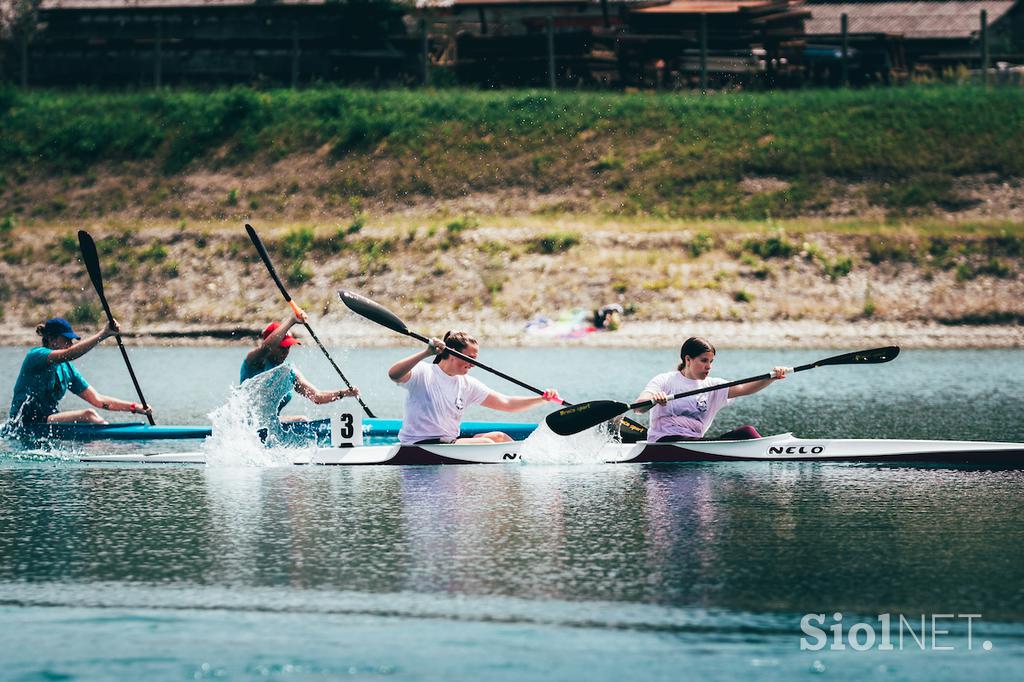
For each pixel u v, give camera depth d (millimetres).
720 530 28094
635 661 20219
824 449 37375
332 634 21500
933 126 110312
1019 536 27312
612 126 114438
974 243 91375
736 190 105125
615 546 26656
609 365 66875
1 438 41156
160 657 20578
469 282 90125
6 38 139000
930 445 37031
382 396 54688
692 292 86938
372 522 29141
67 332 41531
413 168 111875
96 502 31750
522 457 37688
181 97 123438
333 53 134625
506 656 20500
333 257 94938
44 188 112812
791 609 22469
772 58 130625
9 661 20422
